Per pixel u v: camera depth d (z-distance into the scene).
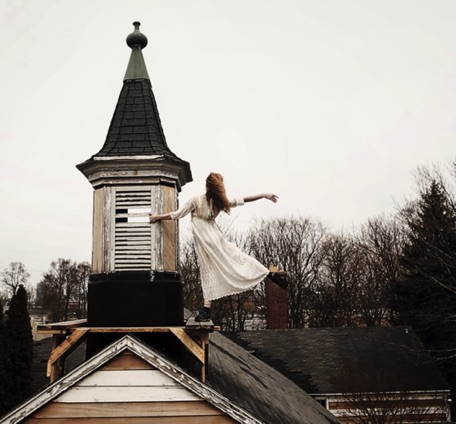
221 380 8.53
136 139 8.20
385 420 21.05
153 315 7.41
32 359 15.44
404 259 32.16
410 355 24.48
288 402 12.30
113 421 6.64
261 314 49.03
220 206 7.32
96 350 7.54
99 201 7.86
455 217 28.55
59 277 71.94
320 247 52.50
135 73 8.91
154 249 7.60
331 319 49.88
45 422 6.63
